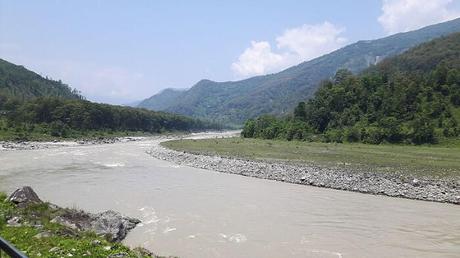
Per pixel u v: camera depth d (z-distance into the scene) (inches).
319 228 1023.0
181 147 3344.0
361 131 3784.5
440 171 1908.2
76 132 4842.5
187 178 1838.1
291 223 1066.1
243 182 1758.1
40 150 3129.9
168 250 836.0
